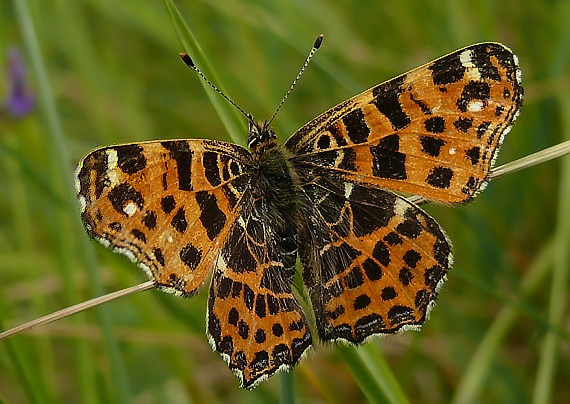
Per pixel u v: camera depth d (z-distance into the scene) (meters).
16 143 0.23
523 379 0.21
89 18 0.25
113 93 0.24
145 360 0.22
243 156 0.19
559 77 0.22
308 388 0.21
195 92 0.24
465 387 0.21
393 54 0.24
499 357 0.22
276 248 0.19
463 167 0.19
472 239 0.22
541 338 0.21
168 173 0.19
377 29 0.24
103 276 0.22
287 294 0.19
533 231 0.23
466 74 0.18
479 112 0.18
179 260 0.19
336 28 0.24
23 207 0.22
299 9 0.24
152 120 0.24
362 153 0.19
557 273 0.21
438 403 0.22
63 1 0.24
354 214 0.19
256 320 0.19
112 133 0.23
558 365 0.21
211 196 0.19
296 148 0.19
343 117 0.19
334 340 0.19
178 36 0.19
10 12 0.24
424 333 0.22
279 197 0.19
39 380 0.20
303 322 0.19
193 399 0.21
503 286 0.22
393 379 0.19
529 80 0.23
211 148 0.19
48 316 0.19
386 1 0.24
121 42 0.25
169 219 0.19
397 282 0.19
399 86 0.19
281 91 0.23
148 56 0.24
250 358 0.19
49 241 0.23
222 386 0.22
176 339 0.21
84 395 0.21
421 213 0.19
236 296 0.19
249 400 0.21
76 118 0.24
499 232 0.22
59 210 0.21
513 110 0.18
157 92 0.24
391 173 0.19
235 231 0.19
